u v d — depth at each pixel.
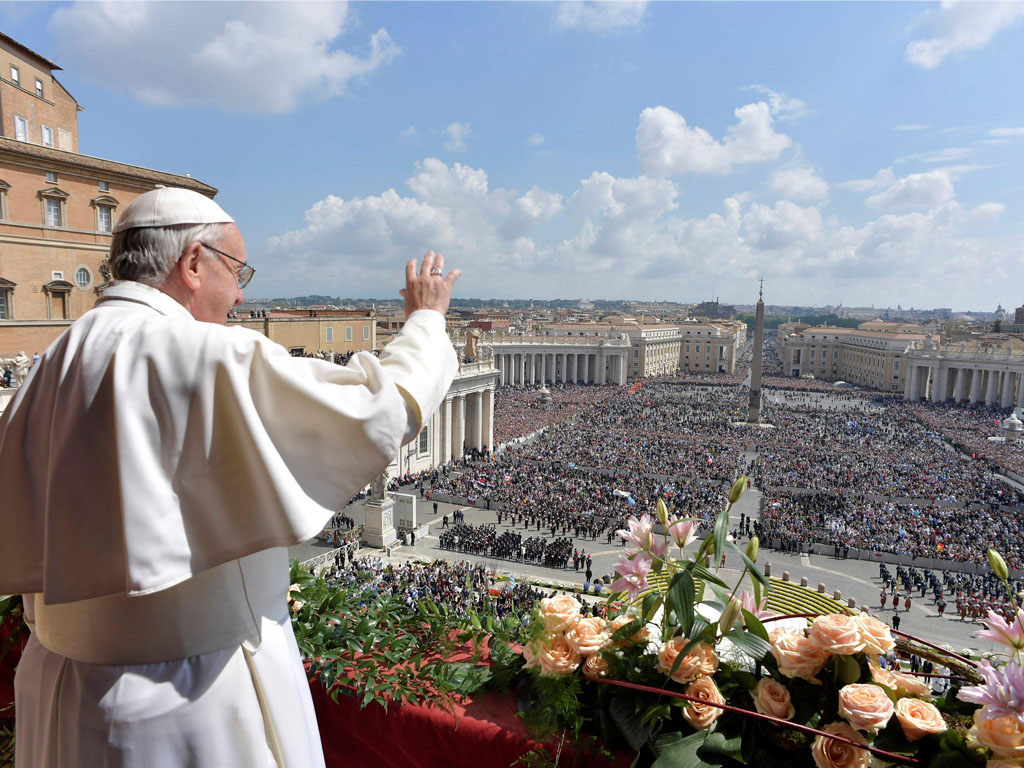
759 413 101.31
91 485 2.33
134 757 2.38
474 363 72.69
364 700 4.18
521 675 4.32
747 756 3.59
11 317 38.28
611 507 51.50
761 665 3.97
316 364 2.53
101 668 2.51
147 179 45.28
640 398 130.25
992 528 48.62
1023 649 3.51
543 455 73.31
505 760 3.93
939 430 99.56
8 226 37.94
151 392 2.31
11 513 2.60
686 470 66.75
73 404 2.40
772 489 60.19
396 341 2.88
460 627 4.88
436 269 3.17
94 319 2.62
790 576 40.44
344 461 2.36
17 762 2.82
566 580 37.28
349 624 4.89
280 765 2.68
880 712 3.25
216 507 2.32
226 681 2.54
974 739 3.20
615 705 3.79
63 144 47.19
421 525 46.66
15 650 5.21
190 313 2.90
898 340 168.62
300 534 2.22
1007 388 129.25
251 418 2.26
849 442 85.69
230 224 3.05
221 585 2.58
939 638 31.78
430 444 66.06
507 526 48.44
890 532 47.28
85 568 2.32
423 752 4.18
